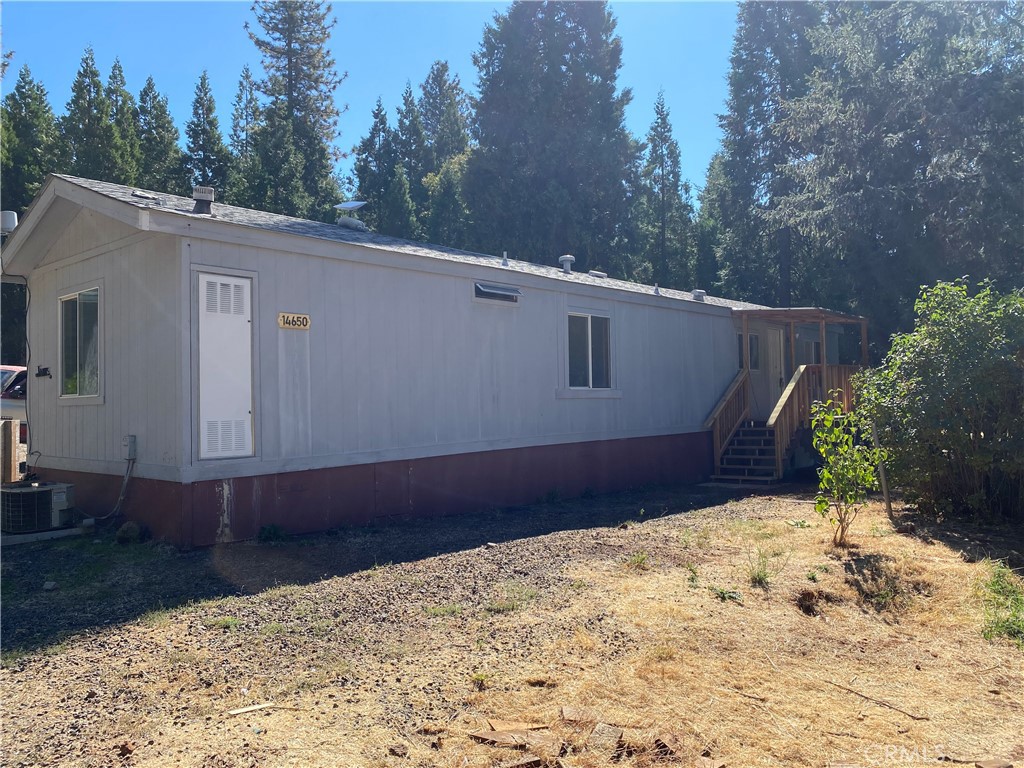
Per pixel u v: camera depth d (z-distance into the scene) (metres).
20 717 3.97
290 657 4.80
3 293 25.95
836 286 25.81
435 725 3.86
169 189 34.16
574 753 3.64
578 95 34.38
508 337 11.30
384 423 9.43
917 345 9.34
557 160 32.97
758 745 3.77
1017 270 20.36
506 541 8.37
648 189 38.44
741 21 34.16
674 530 8.98
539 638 5.13
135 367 8.31
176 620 5.52
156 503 7.91
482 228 33.53
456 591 6.29
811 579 6.65
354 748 3.62
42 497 8.34
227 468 7.84
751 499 11.94
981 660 5.02
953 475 9.40
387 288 9.55
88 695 4.23
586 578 6.68
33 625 5.43
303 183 37.28
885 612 5.98
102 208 7.95
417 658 4.78
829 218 22.88
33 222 9.48
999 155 19.73
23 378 15.04
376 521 9.30
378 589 6.34
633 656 4.85
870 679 4.68
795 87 32.47
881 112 21.75
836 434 8.11
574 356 12.66
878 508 10.32
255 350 8.11
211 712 4.02
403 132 47.59
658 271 40.25
